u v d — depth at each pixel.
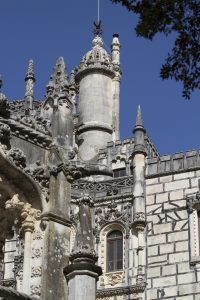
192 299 40.38
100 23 56.09
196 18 18.00
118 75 53.44
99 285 41.47
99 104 51.59
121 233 43.03
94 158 47.56
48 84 22.41
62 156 21.05
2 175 20.17
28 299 18.27
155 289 41.06
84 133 50.44
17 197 20.33
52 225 20.14
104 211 43.66
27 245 20.09
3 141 20.28
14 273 36.00
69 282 19.11
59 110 21.78
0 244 21.39
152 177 44.12
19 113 21.33
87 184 44.25
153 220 42.94
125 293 41.06
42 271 19.59
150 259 41.94
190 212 42.50
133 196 43.56
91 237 19.64
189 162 43.94
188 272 41.06
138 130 45.56
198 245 41.72
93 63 53.00
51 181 20.67
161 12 18.12
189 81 18.30
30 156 20.78
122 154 46.66
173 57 18.33
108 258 42.50
